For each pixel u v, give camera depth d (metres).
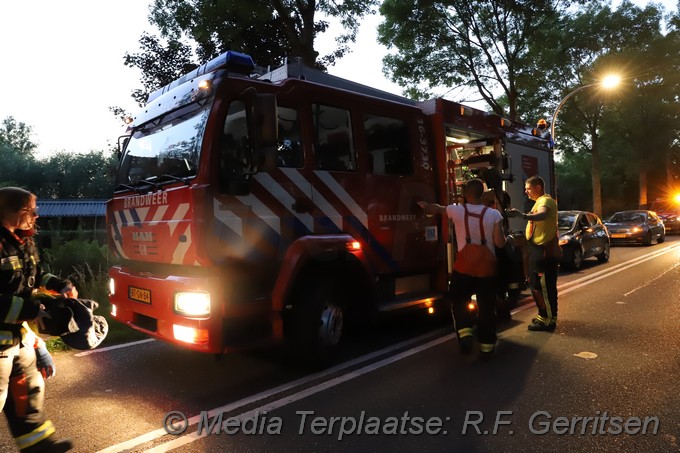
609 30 28.50
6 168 58.06
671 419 3.72
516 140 8.20
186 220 4.24
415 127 6.26
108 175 5.77
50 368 3.11
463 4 22.81
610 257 15.54
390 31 23.91
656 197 47.53
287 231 4.71
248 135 4.41
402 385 4.49
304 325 4.75
